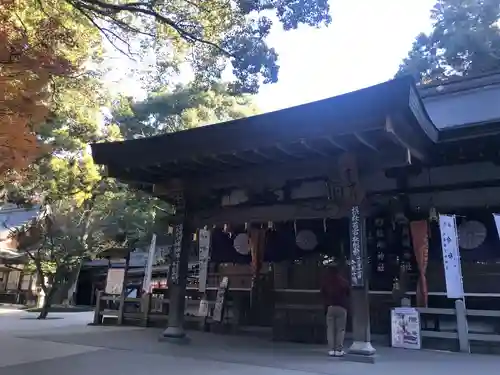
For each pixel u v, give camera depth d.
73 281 25.39
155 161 8.93
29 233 20.86
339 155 8.18
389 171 9.68
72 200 17.89
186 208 10.24
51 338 9.87
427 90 10.06
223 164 9.18
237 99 22.45
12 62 4.30
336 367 6.67
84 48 9.81
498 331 9.04
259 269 12.07
